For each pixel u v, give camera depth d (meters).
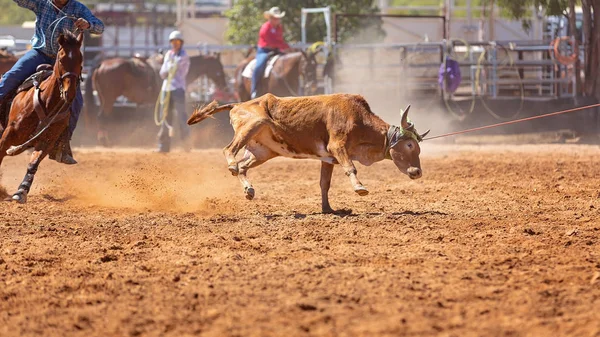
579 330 7.66
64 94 14.09
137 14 61.03
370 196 16.98
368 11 44.03
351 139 13.87
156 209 15.12
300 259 10.69
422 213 14.39
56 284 9.47
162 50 33.22
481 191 17.53
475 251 11.14
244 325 7.88
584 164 22.89
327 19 33.22
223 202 16.00
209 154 27.00
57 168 22.16
